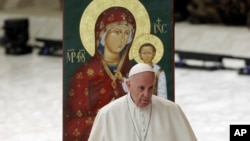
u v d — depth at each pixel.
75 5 11.26
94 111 11.56
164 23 11.46
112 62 11.49
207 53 28.52
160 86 11.55
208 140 17.72
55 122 19.94
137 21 11.44
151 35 11.48
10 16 36.41
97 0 11.30
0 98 23.17
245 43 29.33
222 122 19.48
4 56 32.12
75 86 11.48
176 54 30.09
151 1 11.41
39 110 21.41
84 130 11.59
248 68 26.31
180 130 9.08
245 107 21.22
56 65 29.53
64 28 11.30
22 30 32.38
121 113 9.03
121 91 11.55
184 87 24.30
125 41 11.46
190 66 27.77
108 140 8.95
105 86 11.53
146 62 11.52
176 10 34.25
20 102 22.55
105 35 11.41
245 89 23.80
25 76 27.08
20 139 18.16
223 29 31.05
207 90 23.73
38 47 33.94
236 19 32.53
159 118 9.02
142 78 8.66
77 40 11.34
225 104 21.67
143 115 8.98
